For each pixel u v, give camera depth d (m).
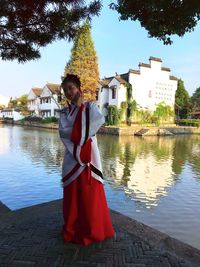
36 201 10.79
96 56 51.19
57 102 63.78
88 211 3.98
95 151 4.04
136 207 10.52
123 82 48.16
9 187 12.52
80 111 3.95
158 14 4.39
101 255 3.77
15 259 3.67
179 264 3.61
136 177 15.26
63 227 4.22
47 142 30.48
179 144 31.83
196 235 8.30
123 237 4.27
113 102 49.41
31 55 6.54
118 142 32.50
